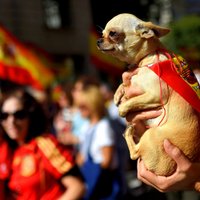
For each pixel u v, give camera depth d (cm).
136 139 229
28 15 1786
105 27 234
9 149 362
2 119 362
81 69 1919
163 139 212
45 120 372
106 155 454
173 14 1246
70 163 354
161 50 223
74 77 1141
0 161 361
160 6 1264
